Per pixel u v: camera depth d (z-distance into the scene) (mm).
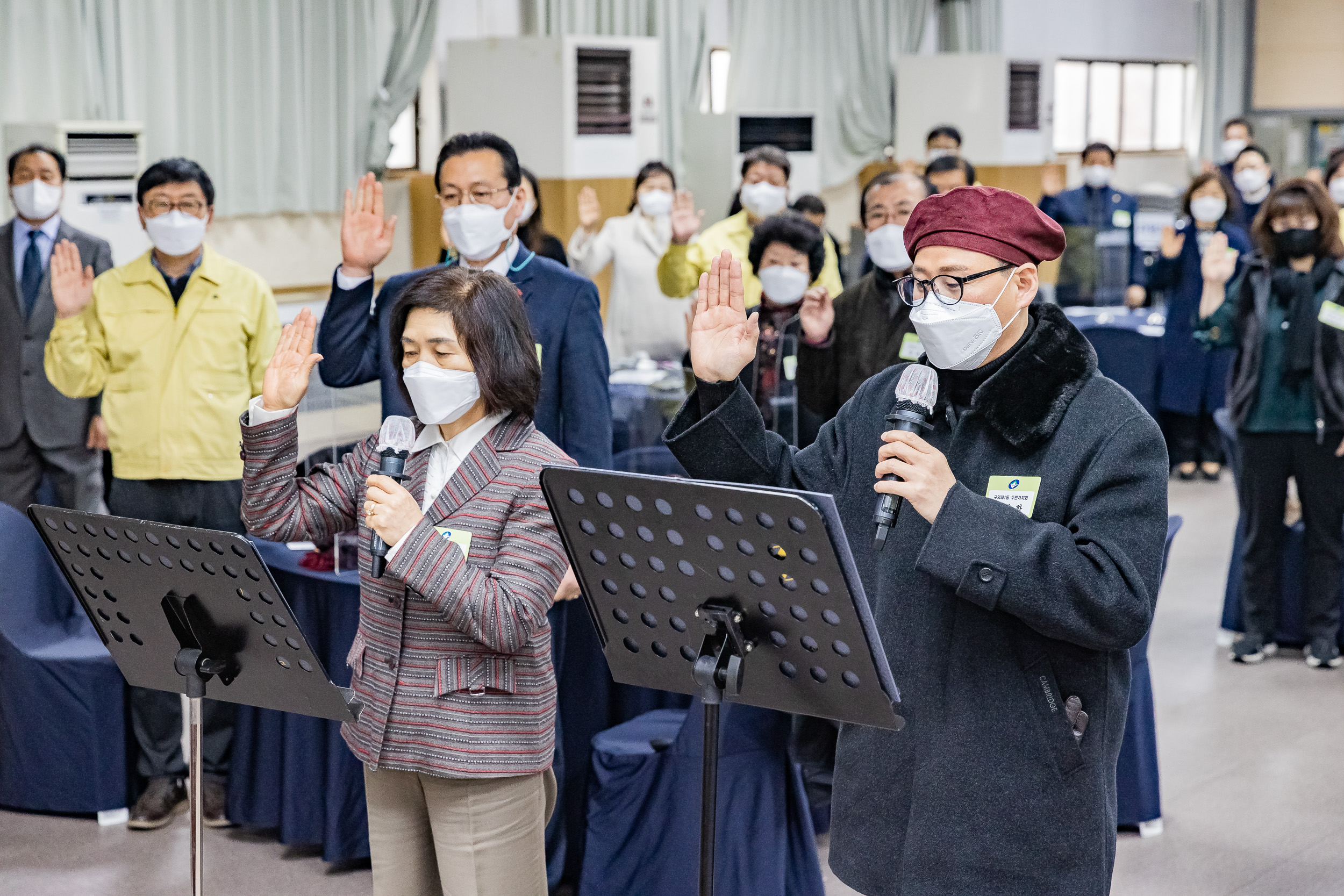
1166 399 7078
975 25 10352
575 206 7414
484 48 7461
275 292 6844
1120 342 7043
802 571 1547
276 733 3195
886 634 1788
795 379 3576
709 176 8656
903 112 9938
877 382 1908
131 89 6059
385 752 1956
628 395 4242
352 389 3461
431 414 1949
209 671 1961
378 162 7094
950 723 1728
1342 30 12305
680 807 2771
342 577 2973
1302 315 4316
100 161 5191
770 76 9234
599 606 1750
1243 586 4637
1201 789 3639
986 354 1739
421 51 7211
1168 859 3252
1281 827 3416
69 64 5836
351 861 3141
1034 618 1610
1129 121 12523
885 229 3438
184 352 3426
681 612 1680
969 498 1642
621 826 2830
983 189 1707
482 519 1959
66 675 3303
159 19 6121
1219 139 12914
